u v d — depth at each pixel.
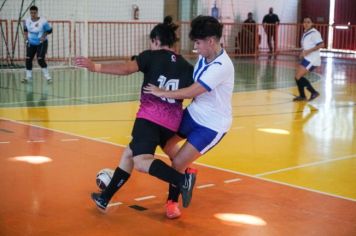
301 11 32.09
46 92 14.33
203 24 4.80
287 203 5.79
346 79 18.80
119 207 5.52
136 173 6.72
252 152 8.20
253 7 29.77
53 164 7.13
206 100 4.98
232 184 6.46
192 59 24.77
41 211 5.35
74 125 9.92
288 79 18.52
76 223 5.04
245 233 4.89
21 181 6.34
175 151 5.32
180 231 4.91
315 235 4.88
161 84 4.99
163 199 5.80
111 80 17.50
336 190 6.31
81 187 6.15
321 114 11.74
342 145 8.82
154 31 5.10
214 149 8.34
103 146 8.25
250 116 11.38
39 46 16.19
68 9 22.44
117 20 24.25
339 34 31.55
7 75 18.08
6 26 20.27
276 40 29.53
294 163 7.59
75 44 22.05
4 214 5.24
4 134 8.99
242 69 21.75
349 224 5.18
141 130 4.94
